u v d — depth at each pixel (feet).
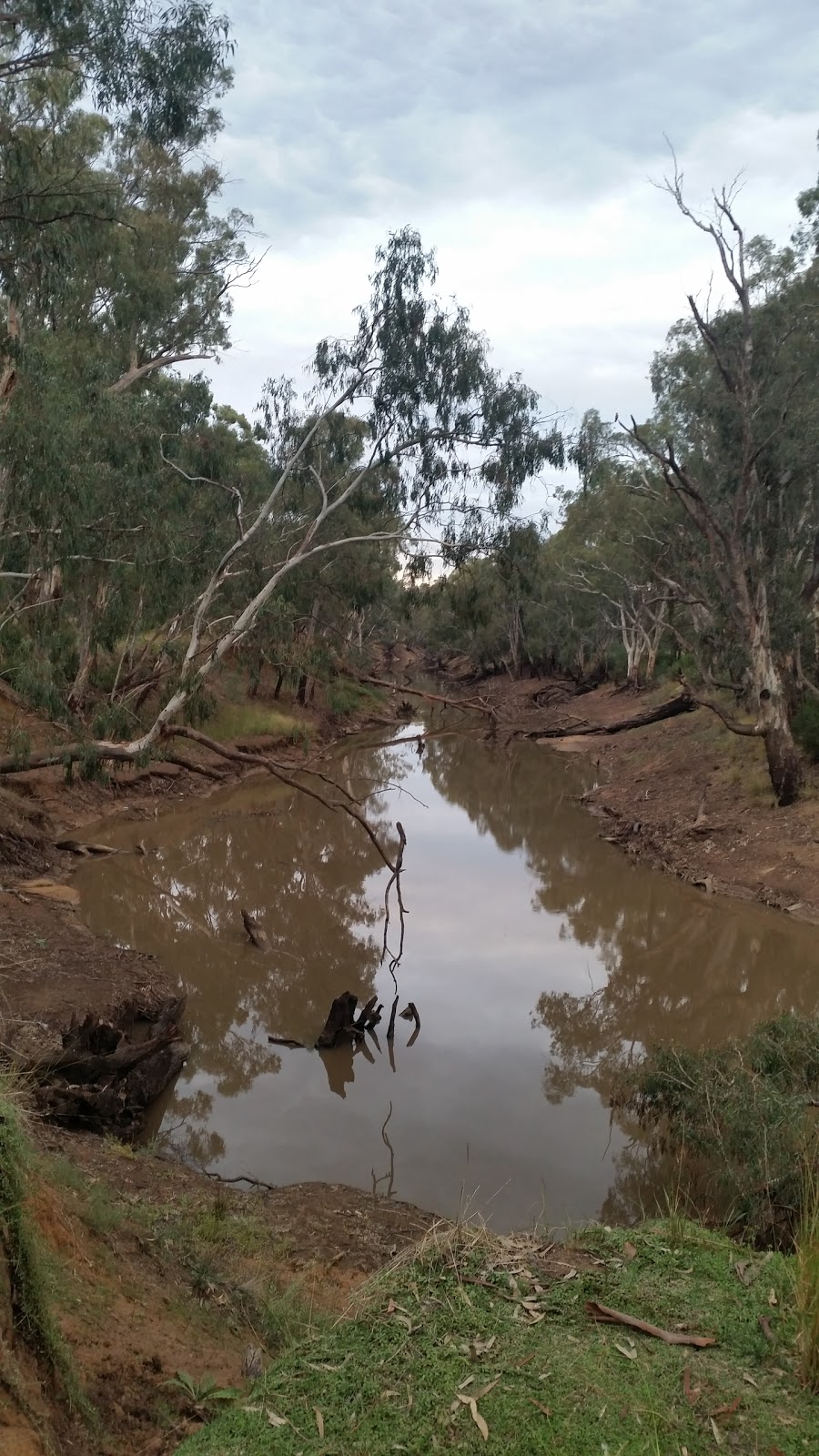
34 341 55.77
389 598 78.07
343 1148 31.48
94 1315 13.82
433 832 89.76
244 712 117.39
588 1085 36.52
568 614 180.55
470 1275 11.89
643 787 95.61
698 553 84.43
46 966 39.96
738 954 53.11
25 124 51.88
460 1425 9.08
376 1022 41.29
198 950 51.24
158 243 75.15
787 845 65.62
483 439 55.11
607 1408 9.30
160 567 59.67
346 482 60.44
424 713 197.26
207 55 40.91
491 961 52.19
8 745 54.24
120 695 63.72
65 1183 18.63
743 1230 23.72
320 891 65.72
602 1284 11.67
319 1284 20.83
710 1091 27.37
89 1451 10.90
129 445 54.39
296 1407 9.50
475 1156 31.04
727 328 73.46
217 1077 36.91
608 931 57.98
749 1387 9.71
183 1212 22.27
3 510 52.54
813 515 82.53
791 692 82.02
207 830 80.89
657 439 97.81
